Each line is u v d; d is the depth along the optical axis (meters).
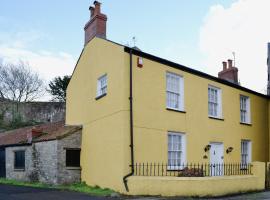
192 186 14.84
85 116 19.58
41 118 46.44
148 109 16.59
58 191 16.45
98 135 17.77
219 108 20.89
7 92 46.25
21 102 46.44
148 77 16.81
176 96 18.33
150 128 16.53
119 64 16.28
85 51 20.33
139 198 14.17
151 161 16.33
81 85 20.53
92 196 14.74
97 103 18.19
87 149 18.88
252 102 23.91
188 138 18.38
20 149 22.19
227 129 21.17
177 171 17.28
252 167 18.73
